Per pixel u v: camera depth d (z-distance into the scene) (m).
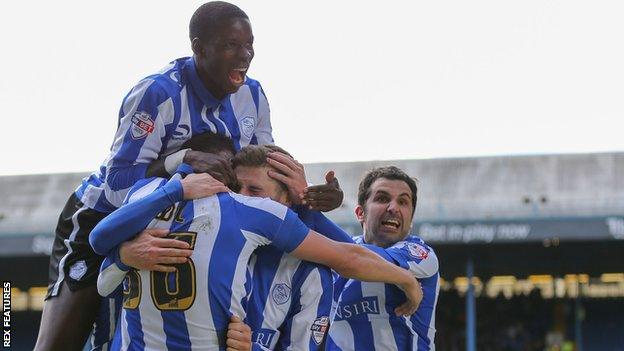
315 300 8.91
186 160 9.02
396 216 11.52
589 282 43.97
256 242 8.43
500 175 43.44
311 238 8.64
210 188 8.40
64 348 9.91
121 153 9.36
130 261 8.24
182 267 8.22
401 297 11.05
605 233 38.66
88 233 10.02
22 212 44.81
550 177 43.12
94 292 9.98
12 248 41.03
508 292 45.69
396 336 11.23
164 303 8.24
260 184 8.84
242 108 10.18
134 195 8.66
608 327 44.12
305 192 8.95
